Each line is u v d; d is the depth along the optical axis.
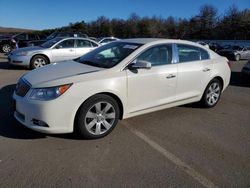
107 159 3.88
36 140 4.34
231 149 4.34
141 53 4.95
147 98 5.02
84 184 3.30
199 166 3.80
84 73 4.45
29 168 3.58
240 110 6.42
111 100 4.52
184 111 6.10
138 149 4.21
